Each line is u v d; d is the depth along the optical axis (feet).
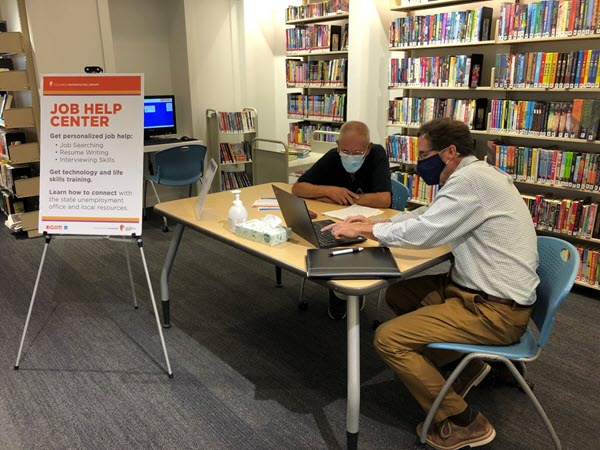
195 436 6.16
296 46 15.56
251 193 8.98
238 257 12.42
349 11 13.51
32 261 12.12
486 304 5.52
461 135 5.76
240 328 8.87
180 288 10.57
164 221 14.51
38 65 13.34
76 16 13.83
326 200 8.49
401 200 8.86
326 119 15.14
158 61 16.87
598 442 6.05
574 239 10.72
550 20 9.55
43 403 6.79
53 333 8.66
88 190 7.41
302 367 7.68
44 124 7.48
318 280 5.23
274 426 6.35
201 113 17.02
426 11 12.53
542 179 10.37
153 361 7.82
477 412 6.03
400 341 5.63
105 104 7.36
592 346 8.25
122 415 6.55
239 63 17.58
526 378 7.17
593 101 9.25
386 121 13.82
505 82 10.50
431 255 5.93
